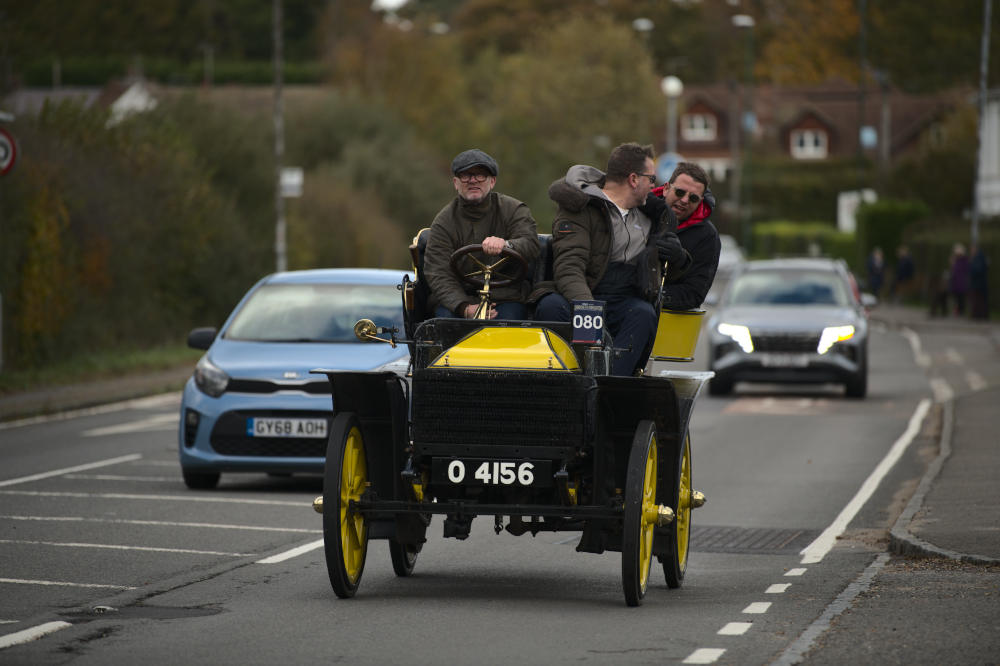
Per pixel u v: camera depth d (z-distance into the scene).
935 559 23.64
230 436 31.70
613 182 20.97
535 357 19.44
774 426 46.78
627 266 20.88
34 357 62.59
